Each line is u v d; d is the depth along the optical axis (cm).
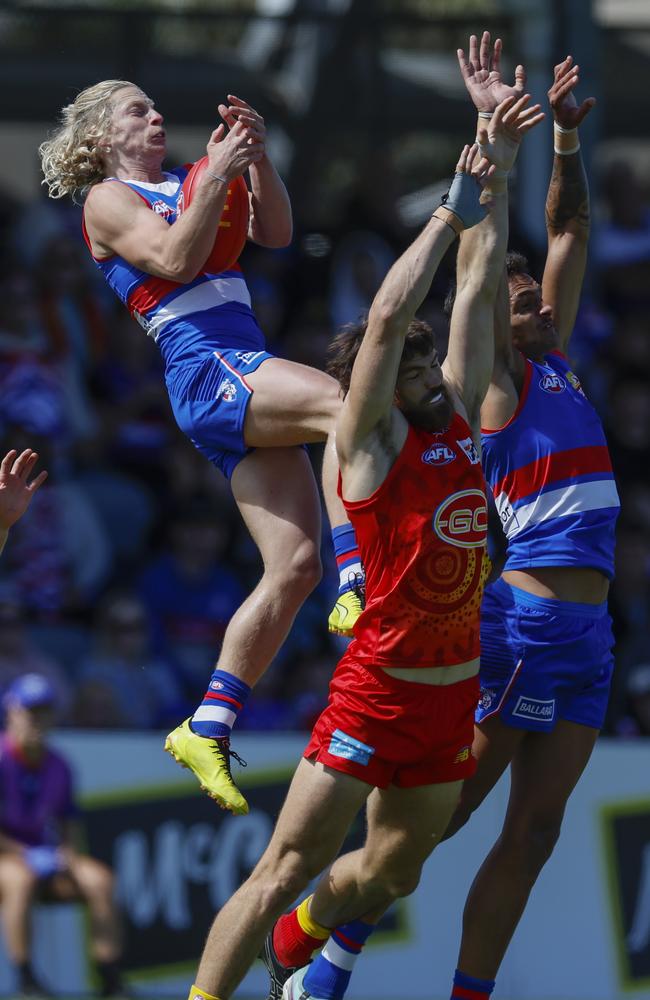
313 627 3200
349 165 3844
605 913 2742
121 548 3297
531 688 1709
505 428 1714
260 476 1602
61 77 3672
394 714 1550
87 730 2875
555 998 2697
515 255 1780
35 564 3183
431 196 3834
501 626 1720
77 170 1652
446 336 3441
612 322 3812
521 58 3628
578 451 1714
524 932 2712
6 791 2609
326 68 3803
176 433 3456
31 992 2553
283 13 3747
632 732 3098
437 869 2686
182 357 1590
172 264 1542
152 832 2683
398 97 3838
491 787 1750
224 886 2694
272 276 3550
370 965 2659
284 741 2750
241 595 3297
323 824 1575
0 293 3325
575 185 1775
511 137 1537
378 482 1515
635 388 3644
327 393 1538
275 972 1769
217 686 1583
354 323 1598
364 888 1672
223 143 1529
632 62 4000
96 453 3378
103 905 2617
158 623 3212
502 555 1722
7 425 3219
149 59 3734
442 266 3559
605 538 1722
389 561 1527
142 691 3056
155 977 2634
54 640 3134
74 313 3425
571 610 1711
